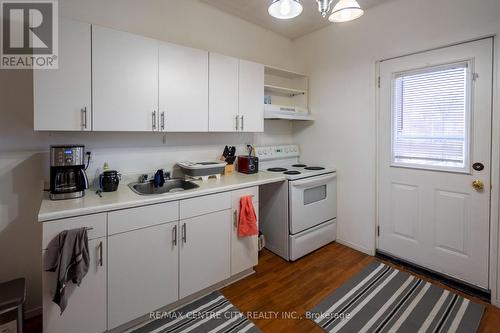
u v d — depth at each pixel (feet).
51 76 4.97
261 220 9.36
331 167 9.86
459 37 6.50
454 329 5.37
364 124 8.70
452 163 6.89
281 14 4.80
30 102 5.67
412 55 7.45
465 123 6.57
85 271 4.59
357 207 9.12
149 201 5.38
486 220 6.35
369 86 8.48
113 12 6.61
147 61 6.09
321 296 6.59
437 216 7.23
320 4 4.47
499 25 5.89
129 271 5.24
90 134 6.47
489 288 6.34
